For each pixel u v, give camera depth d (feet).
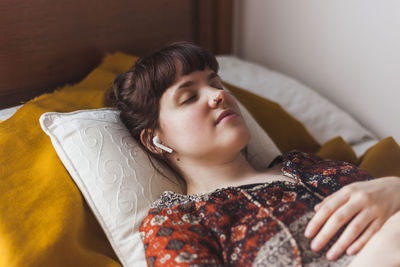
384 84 4.75
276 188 2.84
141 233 2.94
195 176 3.31
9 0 3.69
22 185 2.92
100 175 3.05
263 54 6.05
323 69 5.35
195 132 3.06
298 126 4.47
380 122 4.91
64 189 3.00
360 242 2.50
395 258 2.34
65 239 2.79
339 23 5.00
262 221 2.62
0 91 3.77
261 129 4.05
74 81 4.42
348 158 4.00
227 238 2.66
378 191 2.62
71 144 3.09
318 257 2.54
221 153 3.12
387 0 4.47
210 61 3.34
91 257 2.89
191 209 2.88
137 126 3.37
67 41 4.25
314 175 2.99
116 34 4.73
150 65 3.24
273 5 5.68
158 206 3.02
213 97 3.04
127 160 3.21
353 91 5.09
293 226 2.59
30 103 3.38
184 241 2.62
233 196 2.86
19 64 3.87
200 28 5.77
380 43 4.66
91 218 3.11
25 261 2.62
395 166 3.82
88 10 4.37
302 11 5.36
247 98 4.52
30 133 3.17
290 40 5.62
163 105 3.18
